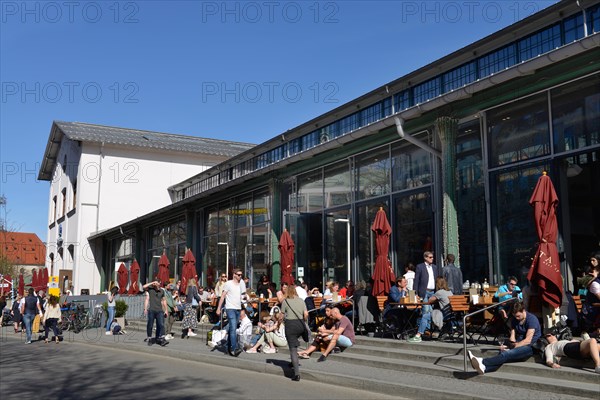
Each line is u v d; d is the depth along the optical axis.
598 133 11.59
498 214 13.62
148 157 43.88
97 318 26.02
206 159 45.81
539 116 12.85
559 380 8.44
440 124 14.38
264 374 11.45
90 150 42.47
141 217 34.97
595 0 11.91
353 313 13.95
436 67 15.79
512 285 12.18
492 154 13.89
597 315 9.62
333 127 20.39
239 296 13.66
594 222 11.49
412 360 10.90
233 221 26.33
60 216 47.34
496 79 12.46
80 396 9.09
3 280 43.03
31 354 15.73
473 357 9.13
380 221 13.92
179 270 31.89
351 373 10.29
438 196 15.19
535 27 13.22
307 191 20.78
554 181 12.38
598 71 11.39
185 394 9.20
